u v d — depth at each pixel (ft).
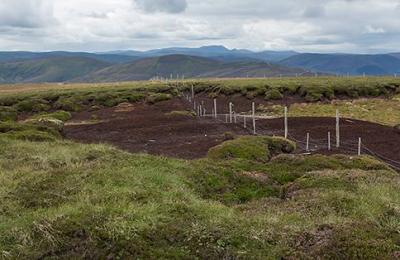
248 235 36.22
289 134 136.15
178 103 240.53
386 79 279.69
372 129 140.87
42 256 33.88
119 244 34.30
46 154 71.97
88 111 234.79
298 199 49.42
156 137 140.56
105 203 42.39
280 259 33.73
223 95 255.91
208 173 59.52
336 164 72.38
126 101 251.80
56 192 47.98
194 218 39.29
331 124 151.84
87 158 68.64
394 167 98.22
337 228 36.50
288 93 241.35
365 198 46.65
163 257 33.50
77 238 35.24
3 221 40.14
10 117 221.25
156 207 40.75
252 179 60.49
